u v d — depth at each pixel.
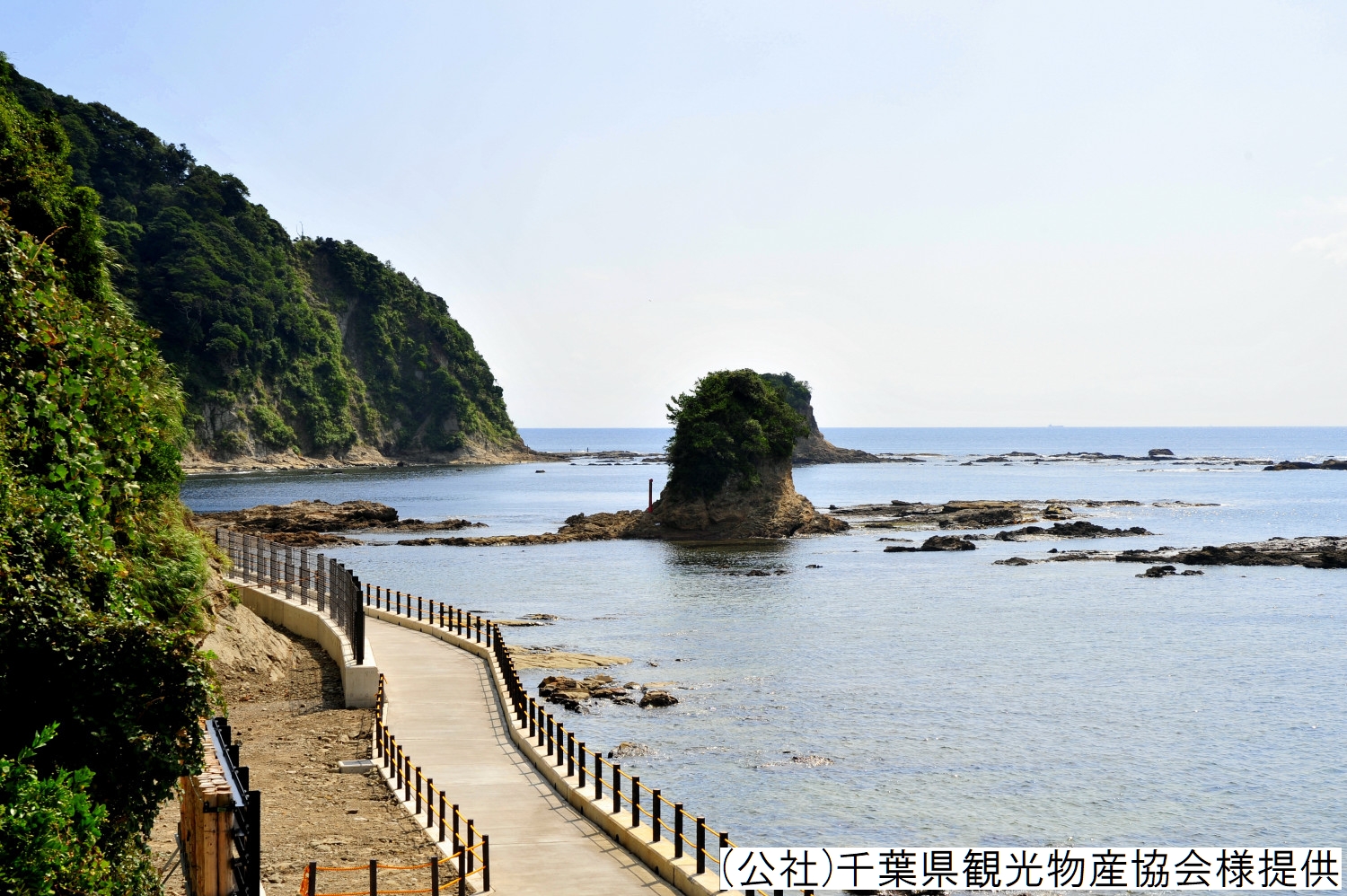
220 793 12.96
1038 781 31.84
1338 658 50.59
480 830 20.72
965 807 29.52
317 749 26.77
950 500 165.12
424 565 88.38
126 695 12.60
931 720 38.72
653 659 49.47
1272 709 40.81
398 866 18.20
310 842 19.62
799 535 112.00
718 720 38.25
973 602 68.00
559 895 17.22
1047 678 46.03
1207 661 49.94
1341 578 79.75
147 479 29.53
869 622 60.38
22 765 9.98
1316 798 30.69
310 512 118.38
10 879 9.14
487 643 40.50
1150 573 80.94
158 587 26.14
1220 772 32.97
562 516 138.75
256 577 48.62
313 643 40.03
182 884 15.78
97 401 19.55
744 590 73.69
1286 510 146.00
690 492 109.62
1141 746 35.69
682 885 17.50
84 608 13.52
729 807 29.08
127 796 12.66
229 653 33.72
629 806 28.42
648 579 79.44
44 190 34.25
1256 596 71.06
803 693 42.62
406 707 31.09
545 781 24.20
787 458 113.62
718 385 112.00
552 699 40.56
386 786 23.52
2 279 17.34
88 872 10.45
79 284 35.00
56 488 16.61
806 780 31.52
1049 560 90.94
